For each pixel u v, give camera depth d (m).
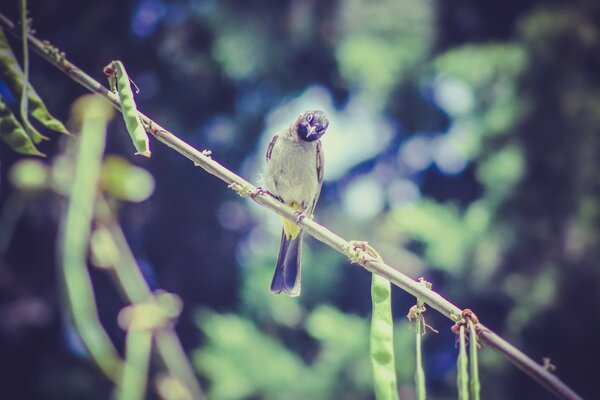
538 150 13.31
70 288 3.60
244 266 14.74
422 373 3.66
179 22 13.91
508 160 13.37
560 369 13.09
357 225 14.82
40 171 4.20
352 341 13.09
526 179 13.30
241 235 15.02
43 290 13.19
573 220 13.10
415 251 14.52
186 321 14.66
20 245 12.79
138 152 3.88
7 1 12.90
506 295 13.66
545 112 13.39
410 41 14.30
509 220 13.31
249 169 14.87
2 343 13.25
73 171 4.11
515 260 13.27
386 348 3.84
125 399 3.58
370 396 12.99
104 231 4.10
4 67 4.06
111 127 13.29
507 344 3.71
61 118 12.98
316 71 14.52
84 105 4.04
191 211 14.59
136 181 4.29
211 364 12.91
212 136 14.68
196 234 14.70
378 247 14.43
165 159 14.18
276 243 14.70
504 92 13.65
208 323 13.30
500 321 14.02
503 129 13.49
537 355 13.15
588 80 13.49
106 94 3.96
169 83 14.16
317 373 13.05
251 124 14.59
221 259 14.83
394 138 15.38
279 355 13.19
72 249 3.67
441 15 14.74
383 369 3.81
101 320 13.38
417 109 14.86
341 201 15.30
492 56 13.73
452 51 14.08
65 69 3.96
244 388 12.83
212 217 14.74
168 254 14.66
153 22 14.01
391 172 15.62
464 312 3.74
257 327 13.97
